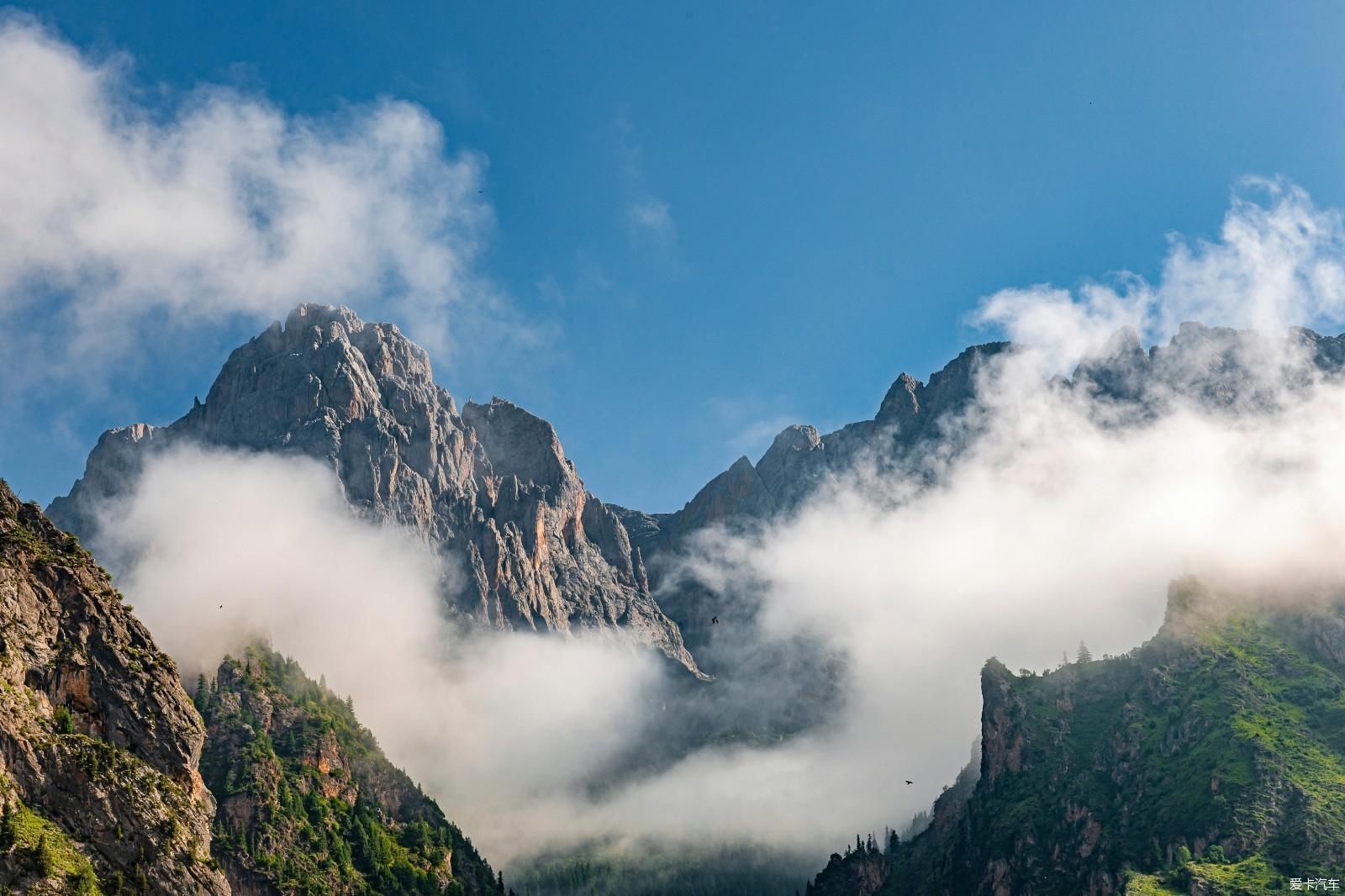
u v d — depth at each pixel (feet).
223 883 552.82
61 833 526.57
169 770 579.07
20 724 541.75
